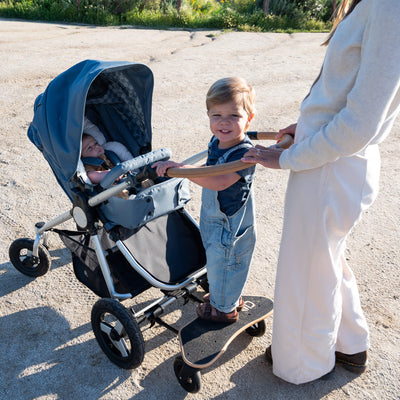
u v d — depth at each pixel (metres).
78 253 3.09
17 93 7.73
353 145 1.88
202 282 3.31
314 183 2.20
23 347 3.12
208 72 9.38
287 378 2.75
